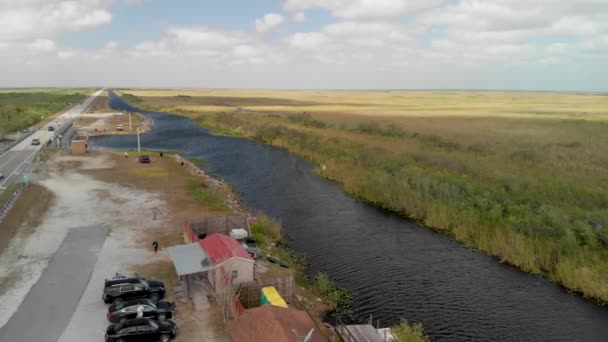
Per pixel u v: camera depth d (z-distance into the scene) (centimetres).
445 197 5919
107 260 4075
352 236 5166
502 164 7712
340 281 4019
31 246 4372
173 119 18338
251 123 14775
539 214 5053
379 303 3638
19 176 7394
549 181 6400
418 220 5772
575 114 17188
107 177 7606
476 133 11544
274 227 5038
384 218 5850
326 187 7450
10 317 3025
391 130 12069
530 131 11881
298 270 4194
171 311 3092
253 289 3256
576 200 5612
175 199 6284
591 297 3794
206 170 8644
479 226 5053
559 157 8319
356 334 2870
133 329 2711
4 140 11569
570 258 4162
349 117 16425
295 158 10044
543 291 3894
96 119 17375
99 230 4897
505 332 3256
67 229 4916
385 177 6969
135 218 5372
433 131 12012
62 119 17025
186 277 3428
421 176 6738
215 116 17862
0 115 15562
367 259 4519
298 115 16400
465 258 4581
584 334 3247
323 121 14888
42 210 5591
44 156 9288
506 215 5234
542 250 4381
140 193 6575
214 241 3706
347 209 6228
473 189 6028
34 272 3775
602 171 7156
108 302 3244
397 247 4850
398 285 3956
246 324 2652
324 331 3009
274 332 2458
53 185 6925
